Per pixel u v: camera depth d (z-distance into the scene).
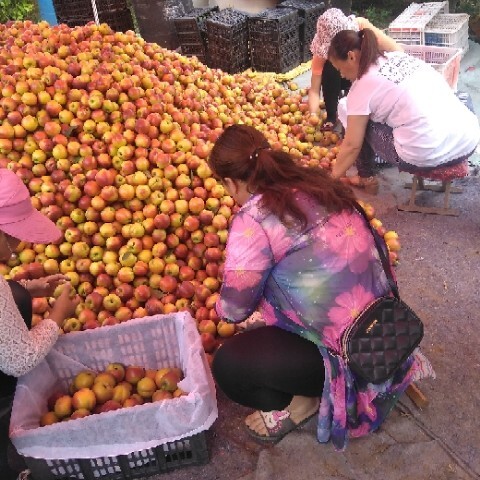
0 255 2.34
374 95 3.75
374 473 2.55
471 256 3.79
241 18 6.34
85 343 2.83
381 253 2.39
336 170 4.03
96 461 2.52
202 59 6.71
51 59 3.98
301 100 5.57
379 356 2.24
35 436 2.34
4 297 2.21
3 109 3.75
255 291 2.34
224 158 2.23
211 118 4.44
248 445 2.74
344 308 2.27
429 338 3.22
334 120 5.33
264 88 5.68
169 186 3.61
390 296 2.36
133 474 2.61
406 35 6.09
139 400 2.84
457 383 2.93
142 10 6.59
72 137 3.75
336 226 2.24
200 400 2.40
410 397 2.83
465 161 4.00
